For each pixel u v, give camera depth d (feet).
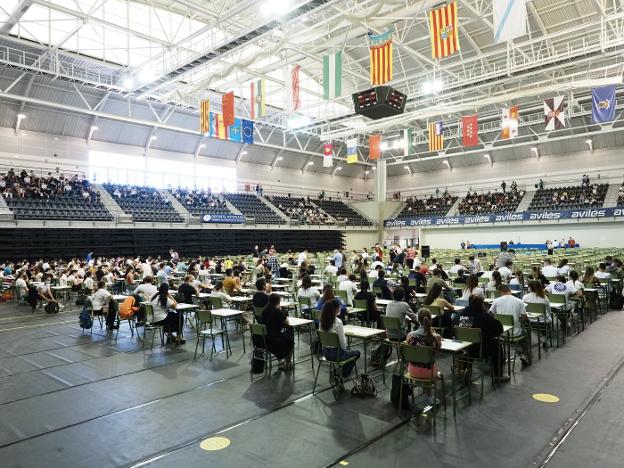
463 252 93.30
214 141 114.52
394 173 160.86
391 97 51.85
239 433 16.17
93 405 19.33
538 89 70.03
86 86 80.64
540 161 128.67
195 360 26.27
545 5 67.41
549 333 27.58
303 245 123.34
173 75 67.46
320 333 20.16
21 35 66.95
